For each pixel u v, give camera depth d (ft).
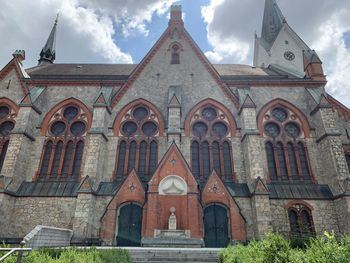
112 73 111.34
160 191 69.26
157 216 66.23
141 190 73.05
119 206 72.43
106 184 78.64
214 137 86.99
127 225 70.95
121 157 84.53
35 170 82.02
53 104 92.89
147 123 89.71
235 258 31.45
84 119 90.17
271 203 75.20
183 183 69.97
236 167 81.46
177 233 63.98
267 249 26.22
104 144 83.35
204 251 49.98
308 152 84.17
